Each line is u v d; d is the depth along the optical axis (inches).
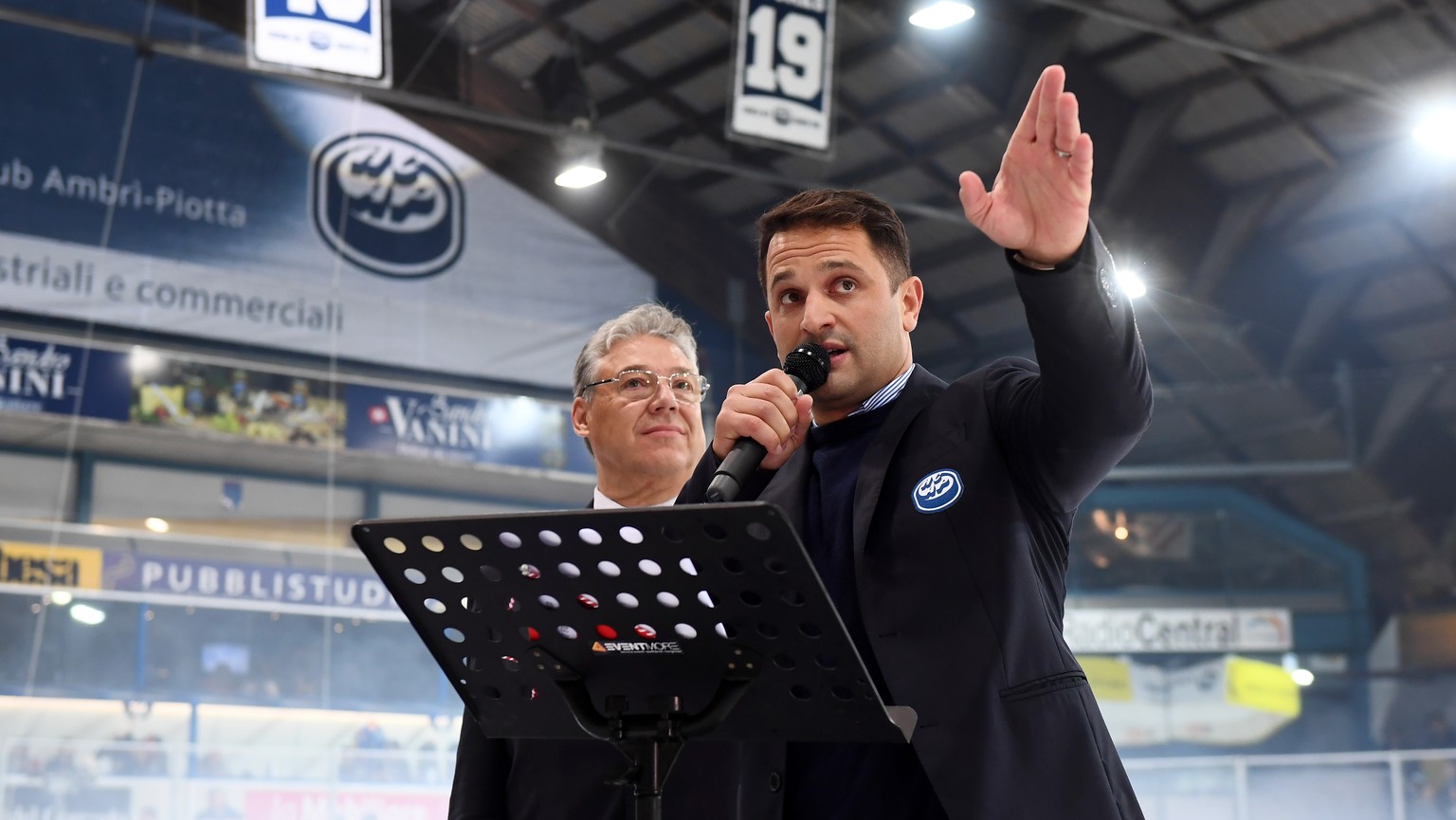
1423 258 350.0
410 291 303.0
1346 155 328.2
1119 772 48.2
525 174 321.7
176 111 283.1
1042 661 48.2
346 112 301.7
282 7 197.6
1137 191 329.1
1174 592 330.6
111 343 268.2
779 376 48.9
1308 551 334.0
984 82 317.4
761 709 41.4
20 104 267.6
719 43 310.2
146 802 248.1
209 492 271.9
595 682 42.9
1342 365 368.2
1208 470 336.8
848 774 50.4
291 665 270.5
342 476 286.2
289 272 289.4
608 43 313.4
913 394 54.7
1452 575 324.2
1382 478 332.8
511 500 305.6
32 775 240.8
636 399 91.7
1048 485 50.5
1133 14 296.7
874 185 349.1
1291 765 305.3
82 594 254.5
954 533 49.6
